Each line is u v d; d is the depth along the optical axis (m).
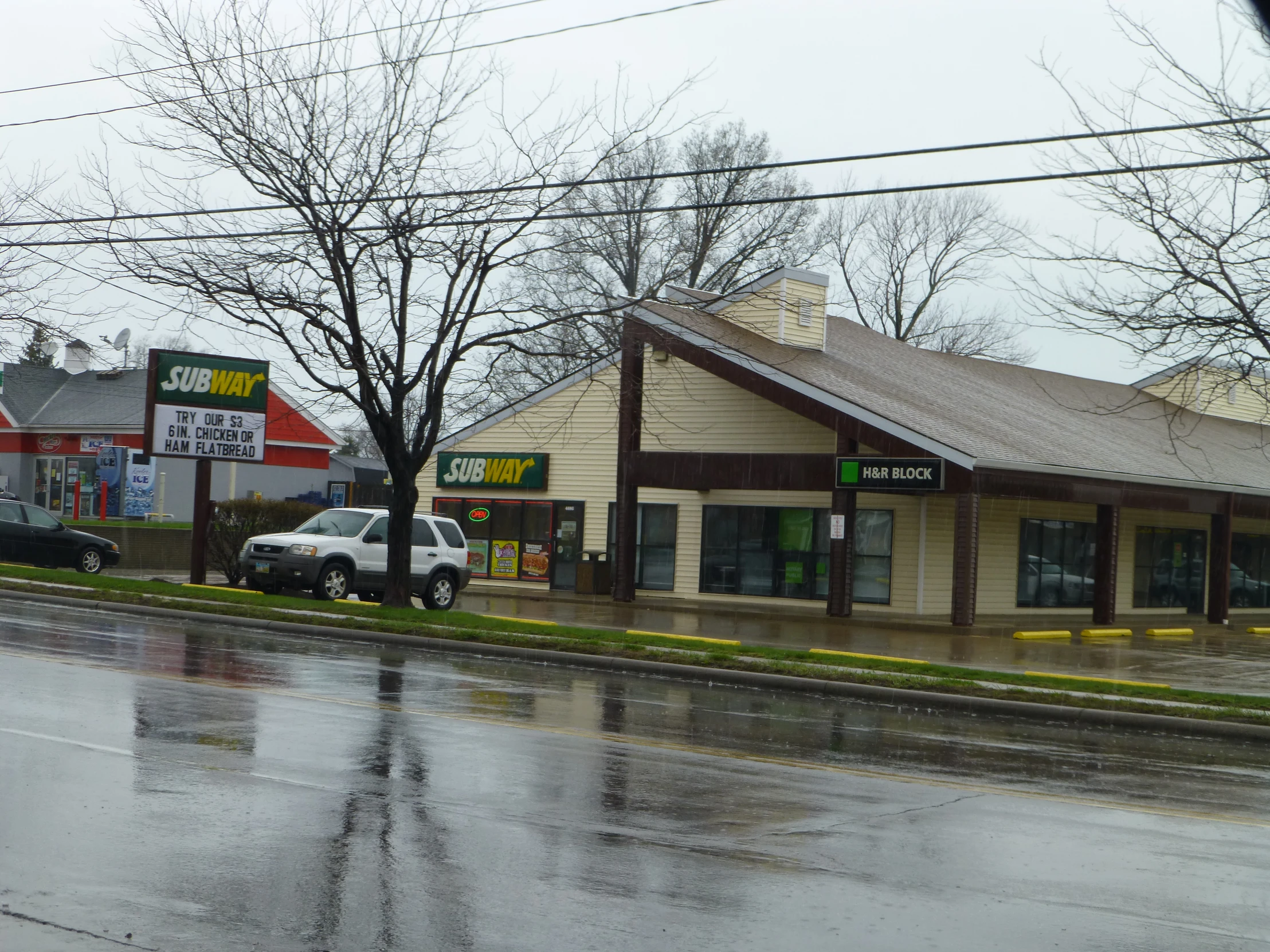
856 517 30.30
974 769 11.24
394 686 14.62
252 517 30.61
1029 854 7.93
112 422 47.03
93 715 11.23
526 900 6.51
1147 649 25.03
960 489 25.36
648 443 32.94
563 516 34.56
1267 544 41.22
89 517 47.62
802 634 24.45
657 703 14.73
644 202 42.47
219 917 6.06
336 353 22.38
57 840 7.20
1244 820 9.43
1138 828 8.88
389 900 6.42
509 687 15.34
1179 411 17.98
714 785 9.64
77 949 5.55
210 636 19.45
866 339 37.72
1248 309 15.38
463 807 8.45
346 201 21.38
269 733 10.84
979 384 36.28
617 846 7.63
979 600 30.47
